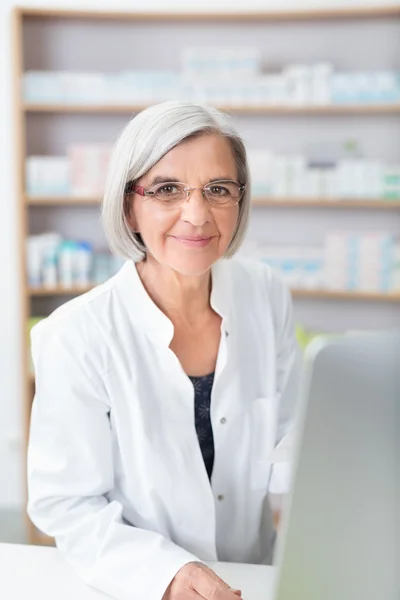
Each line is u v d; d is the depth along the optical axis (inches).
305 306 169.6
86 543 47.6
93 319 50.9
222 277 56.2
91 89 152.0
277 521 98.8
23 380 151.9
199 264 48.1
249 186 51.8
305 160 157.2
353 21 160.4
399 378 24.8
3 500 169.6
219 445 55.1
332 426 25.1
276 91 151.5
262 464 57.5
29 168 151.9
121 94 152.1
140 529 47.6
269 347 58.9
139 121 47.6
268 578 46.8
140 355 51.8
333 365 24.7
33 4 165.3
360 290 154.5
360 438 25.2
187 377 51.9
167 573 44.1
